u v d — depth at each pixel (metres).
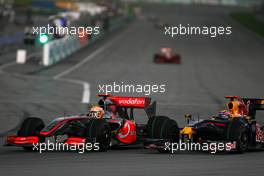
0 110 101.88
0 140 68.00
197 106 112.75
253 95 134.88
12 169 43.09
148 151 57.00
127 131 58.03
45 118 92.94
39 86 145.50
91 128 54.28
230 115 57.59
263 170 43.38
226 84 159.50
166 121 55.03
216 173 41.72
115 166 45.25
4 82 152.62
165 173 41.66
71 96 125.94
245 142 55.59
